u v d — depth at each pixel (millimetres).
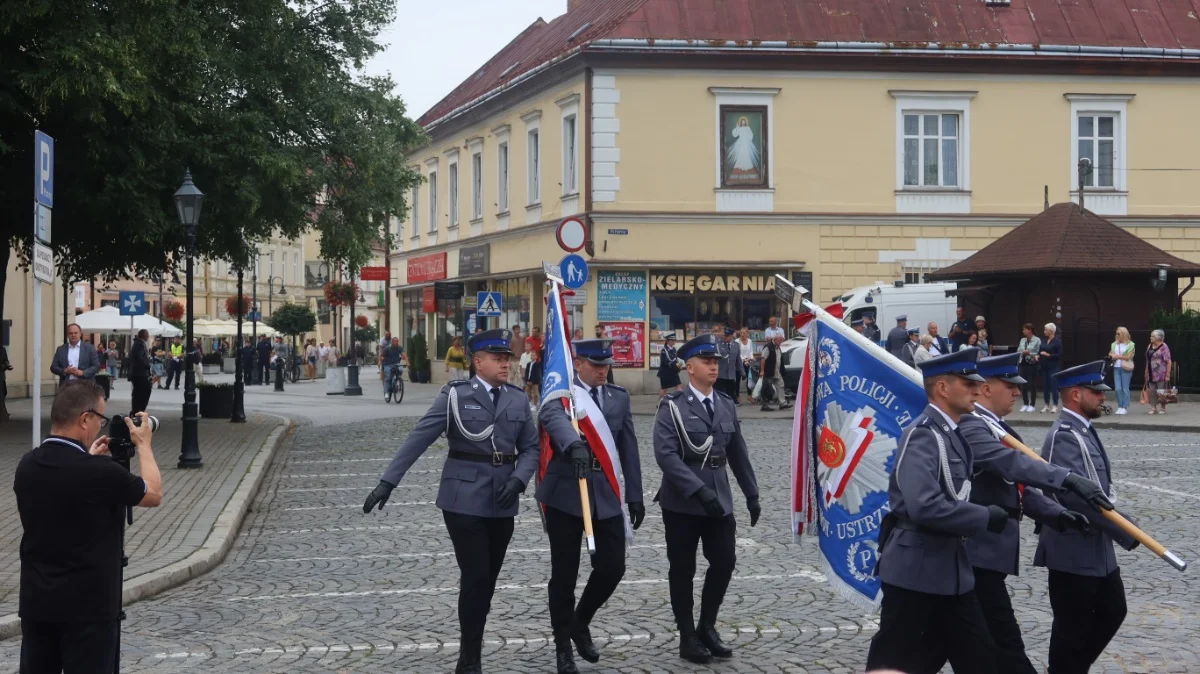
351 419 29781
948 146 35750
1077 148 35938
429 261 49469
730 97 34906
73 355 22562
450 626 8906
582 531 7855
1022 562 10906
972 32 36000
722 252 35031
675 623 8820
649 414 29328
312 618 9195
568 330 8117
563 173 36719
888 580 5887
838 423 7238
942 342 28641
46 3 18766
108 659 5633
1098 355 30516
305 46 24891
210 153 21719
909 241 35438
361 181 25750
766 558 11281
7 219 23672
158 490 5785
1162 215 36094
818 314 7391
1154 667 7555
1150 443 21281
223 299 80938
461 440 7688
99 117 19500
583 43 34438
